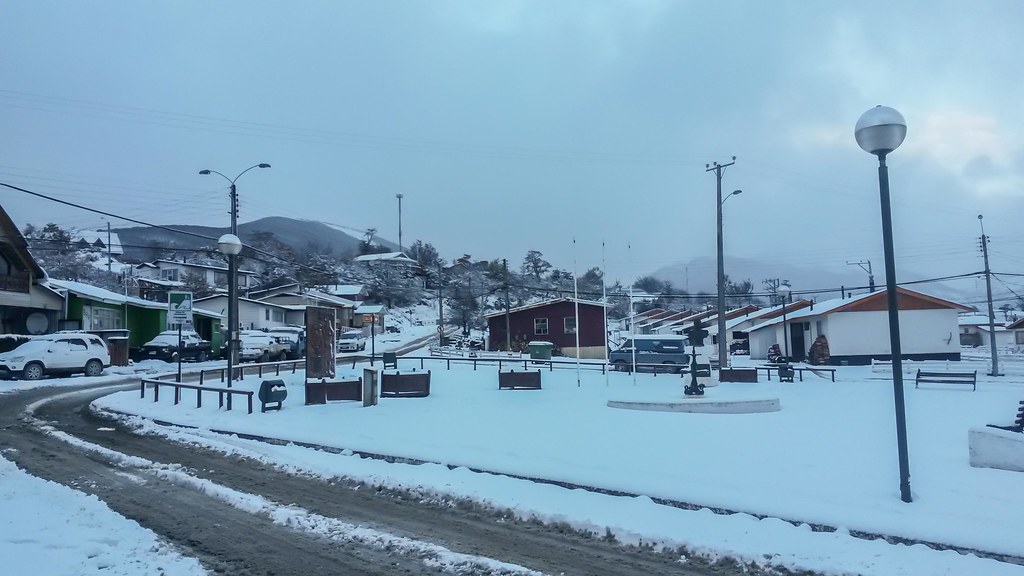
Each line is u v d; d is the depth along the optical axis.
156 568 6.16
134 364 35.66
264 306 62.16
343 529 7.69
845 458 10.60
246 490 9.52
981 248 36.00
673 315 79.62
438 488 9.16
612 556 6.92
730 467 10.02
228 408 16.95
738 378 27.41
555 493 8.95
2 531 7.06
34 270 36.09
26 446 12.84
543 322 54.78
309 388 18.22
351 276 97.69
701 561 6.75
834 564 6.36
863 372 33.78
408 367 32.66
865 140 8.84
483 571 6.46
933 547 6.81
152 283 68.62
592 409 17.16
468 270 111.88
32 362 27.89
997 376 32.19
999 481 9.05
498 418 15.43
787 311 50.09
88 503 8.27
